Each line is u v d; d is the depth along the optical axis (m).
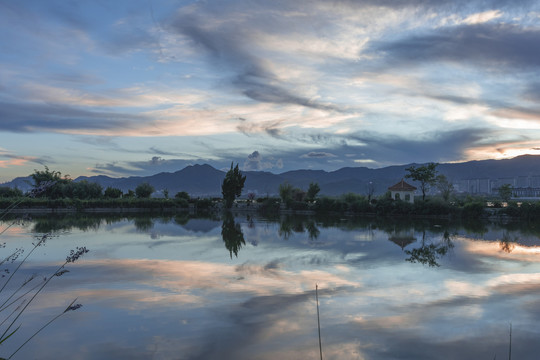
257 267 20.33
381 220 53.59
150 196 95.44
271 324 11.68
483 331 11.24
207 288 15.87
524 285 16.59
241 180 83.19
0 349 9.80
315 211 69.44
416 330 11.27
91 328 11.27
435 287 16.20
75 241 30.67
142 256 23.77
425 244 29.59
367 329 11.32
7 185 62.06
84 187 85.75
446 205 56.41
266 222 50.56
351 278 17.80
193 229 41.06
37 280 17.06
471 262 21.94
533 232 38.50
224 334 10.87
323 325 11.62
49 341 10.33
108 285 16.30
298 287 16.09
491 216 53.00
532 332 11.18
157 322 11.80
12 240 31.00
